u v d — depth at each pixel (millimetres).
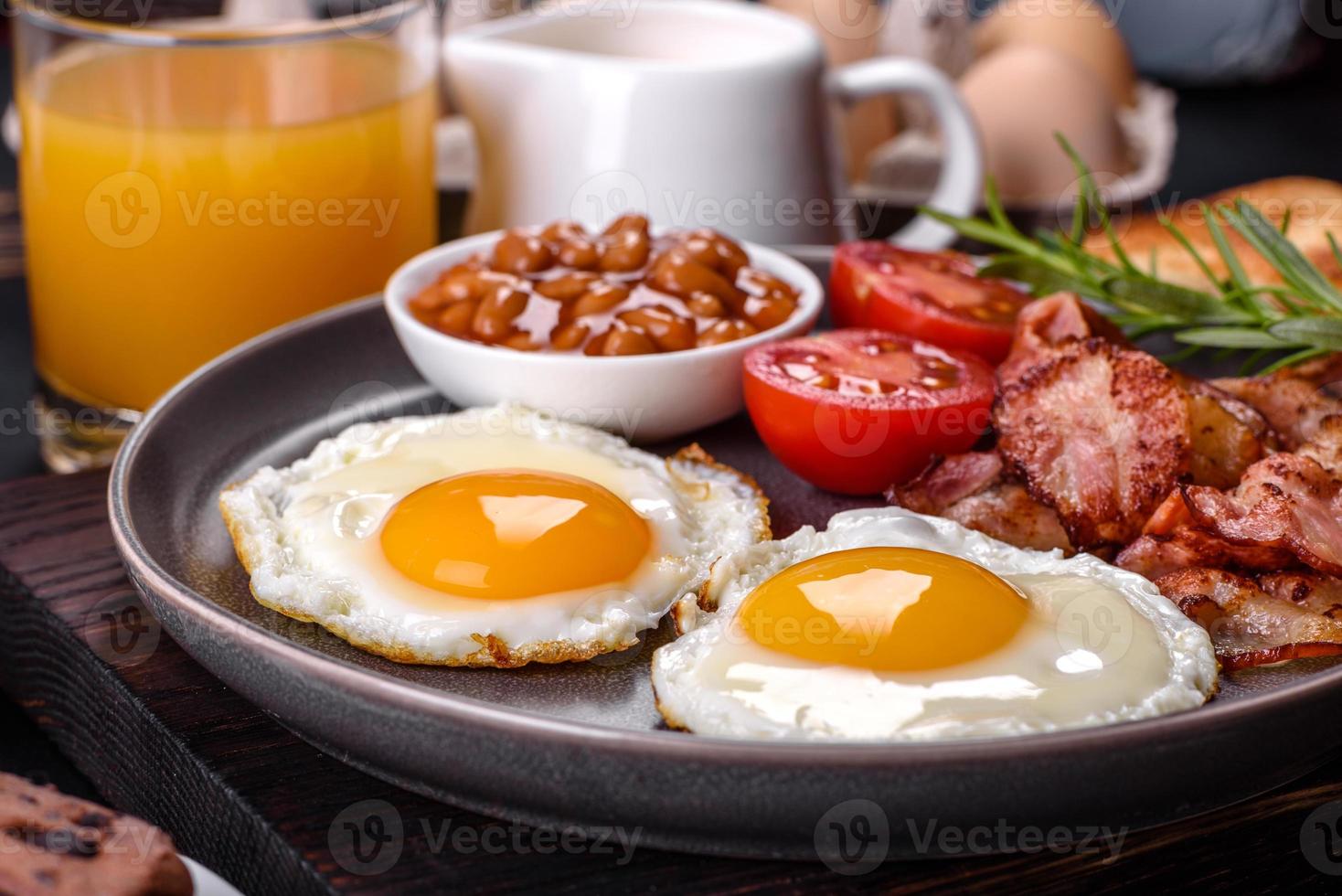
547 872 401
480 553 425
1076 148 642
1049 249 515
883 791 387
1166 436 449
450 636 419
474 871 401
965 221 517
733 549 439
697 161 562
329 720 406
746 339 487
